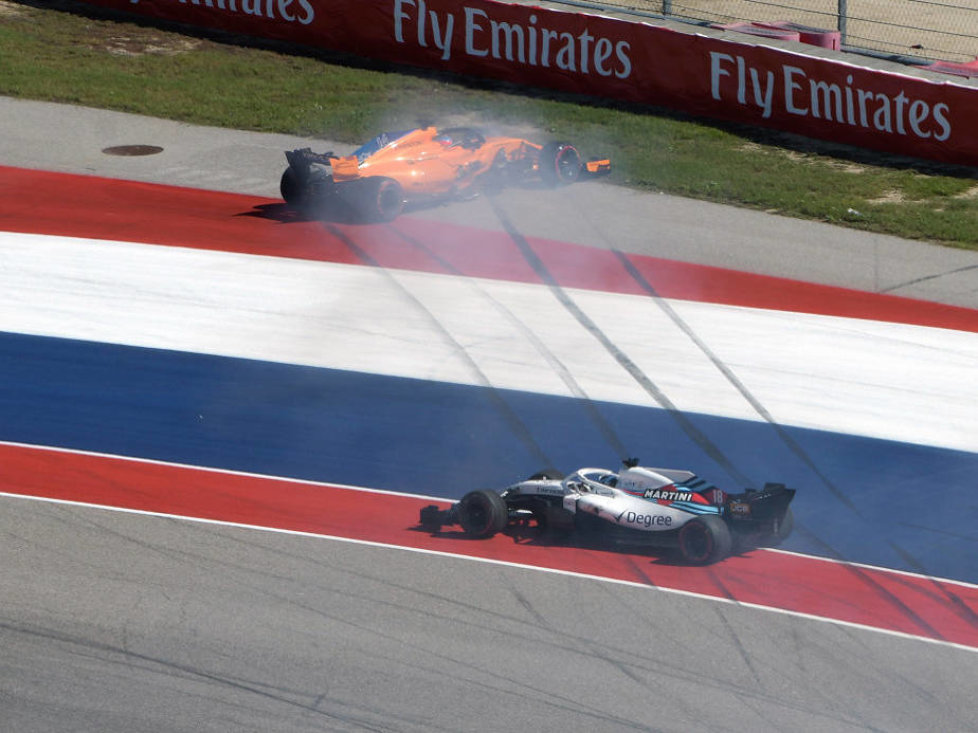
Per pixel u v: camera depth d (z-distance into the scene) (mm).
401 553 46906
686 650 40094
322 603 42812
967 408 62438
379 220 87375
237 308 73188
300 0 128875
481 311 73438
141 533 47969
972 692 37938
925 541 48938
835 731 35656
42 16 136750
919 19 140875
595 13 125750
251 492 52125
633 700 37156
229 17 133125
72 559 45594
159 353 67062
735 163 102250
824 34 119562
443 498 52312
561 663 39156
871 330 72250
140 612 41844
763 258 84188
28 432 57531
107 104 113688
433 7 122812
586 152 104500
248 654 39344
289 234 85625
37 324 70500
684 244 86312
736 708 36781
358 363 66188
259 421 59375
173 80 120625
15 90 115500
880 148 104438
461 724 35812
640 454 56781
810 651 40188
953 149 100812
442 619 41875
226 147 104625
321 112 113062
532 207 92438
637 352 68375
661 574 45469
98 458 55031
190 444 56781
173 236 84812
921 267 82875
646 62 114062
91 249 82000
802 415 61281
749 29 122562
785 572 45906
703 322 72875
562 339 69938
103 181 96062
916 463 56312
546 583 44625
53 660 38781
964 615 42969
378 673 38438
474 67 122688
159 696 37000
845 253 85312
